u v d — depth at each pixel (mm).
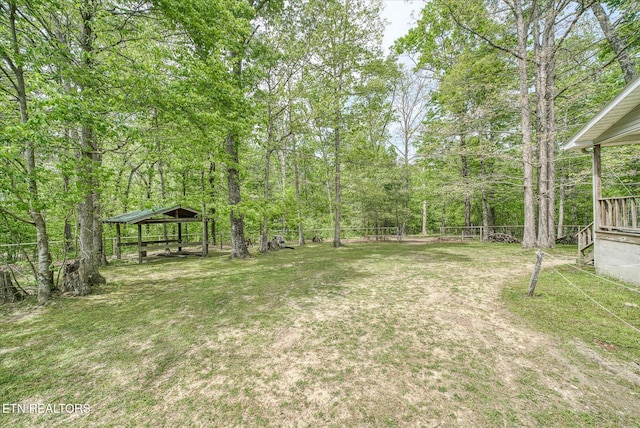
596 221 6242
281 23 11414
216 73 6258
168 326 3928
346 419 2064
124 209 11812
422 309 4383
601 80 10820
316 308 4555
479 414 2078
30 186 4602
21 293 5496
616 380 2457
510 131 12562
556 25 10344
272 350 3172
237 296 5355
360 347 3188
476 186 12742
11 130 3721
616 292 4793
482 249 11477
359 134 13703
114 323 4078
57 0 4492
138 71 5176
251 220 12891
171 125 6055
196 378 2650
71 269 5938
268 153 12172
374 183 15523
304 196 20125
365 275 6926
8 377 2711
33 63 4336
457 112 14289
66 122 4562
